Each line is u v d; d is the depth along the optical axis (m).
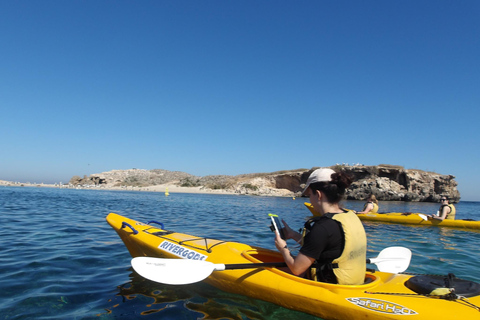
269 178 52.56
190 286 3.66
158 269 2.98
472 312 2.30
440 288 2.52
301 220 12.12
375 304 2.50
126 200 22.56
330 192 2.65
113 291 3.57
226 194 48.06
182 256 3.82
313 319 2.76
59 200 19.44
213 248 3.88
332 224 2.54
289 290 2.87
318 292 2.71
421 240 7.49
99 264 4.68
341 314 2.58
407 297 2.54
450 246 6.80
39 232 7.27
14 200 17.81
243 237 7.56
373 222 10.94
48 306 3.13
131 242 4.55
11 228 7.76
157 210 14.87
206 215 13.14
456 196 41.62
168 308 3.11
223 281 3.43
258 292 3.11
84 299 3.34
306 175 47.84
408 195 38.22
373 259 3.48
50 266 4.50
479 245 7.04
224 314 2.98
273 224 2.96
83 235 6.99
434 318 2.30
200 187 58.97
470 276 4.57
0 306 3.10
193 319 2.88
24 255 5.09
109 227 8.27
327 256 2.63
